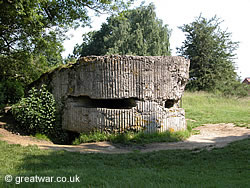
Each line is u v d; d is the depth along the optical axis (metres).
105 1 16.25
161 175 5.36
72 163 6.47
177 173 5.64
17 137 10.97
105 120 10.51
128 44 41.88
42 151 7.60
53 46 18.62
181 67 11.23
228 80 37.12
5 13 15.59
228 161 6.56
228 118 16.59
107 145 9.50
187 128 12.65
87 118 11.02
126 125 10.35
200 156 7.25
